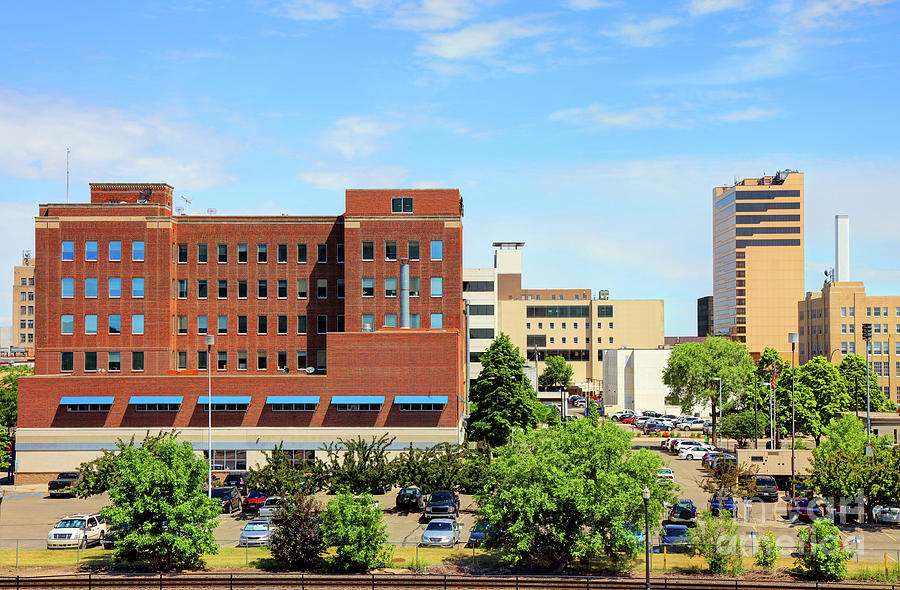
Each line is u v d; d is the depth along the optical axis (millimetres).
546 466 47000
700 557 51281
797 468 76312
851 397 121125
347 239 90812
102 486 64250
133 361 88688
